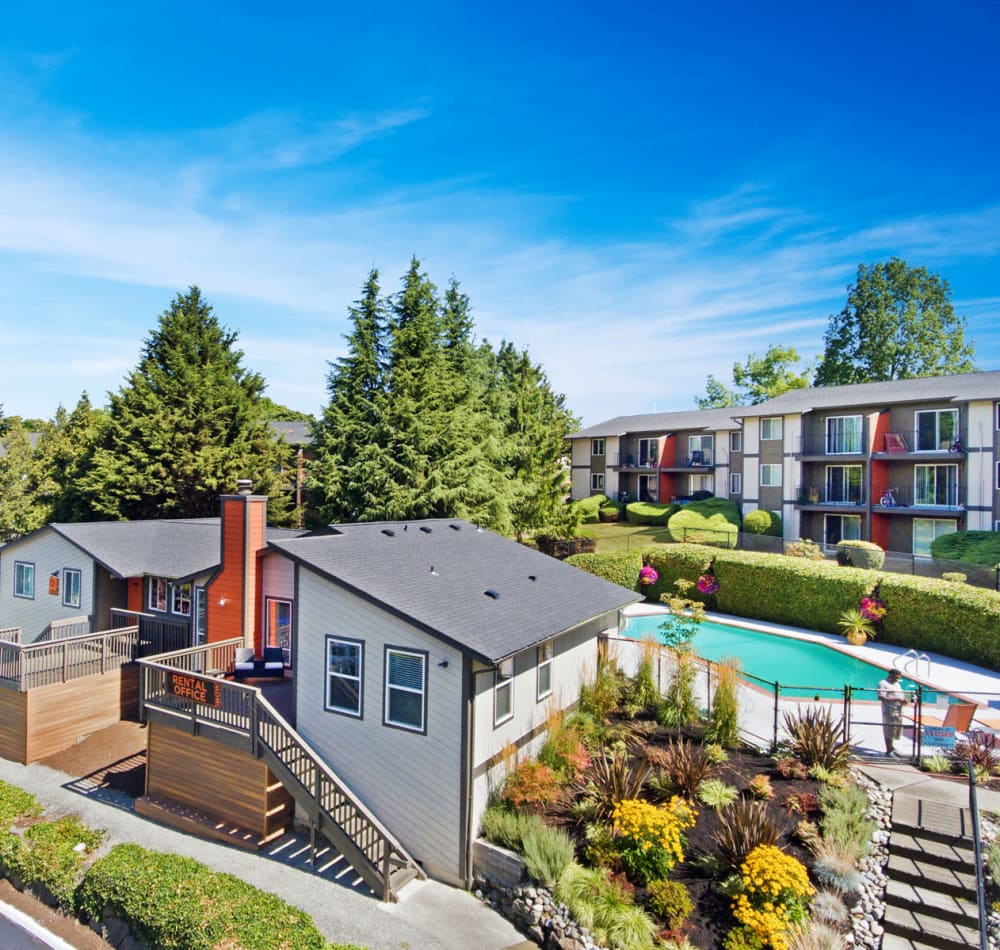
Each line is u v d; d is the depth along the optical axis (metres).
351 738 11.44
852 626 21.62
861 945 7.98
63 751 15.02
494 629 11.07
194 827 11.64
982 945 6.38
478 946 8.61
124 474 31.83
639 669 15.24
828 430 33.41
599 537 37.44
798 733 12.02
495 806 10.81
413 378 27.34
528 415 34.44
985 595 19.25
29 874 10.13
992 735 12.27
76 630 19.55
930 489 29.89
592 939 8.34
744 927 8.06
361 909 9.44
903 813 10.05
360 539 14.12
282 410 75.25
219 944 7.96
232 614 15.82
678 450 44.38
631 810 9.45
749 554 26.19
